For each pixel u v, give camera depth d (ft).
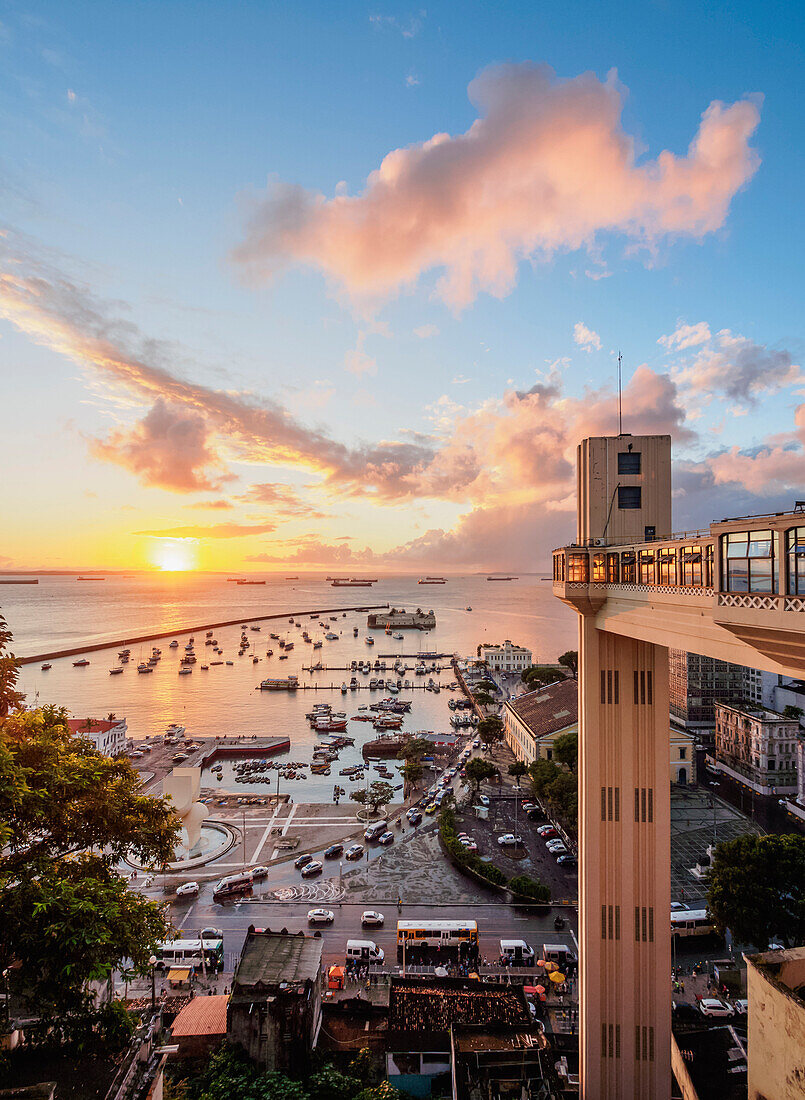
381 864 310.45
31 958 77.36
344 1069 160.25
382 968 220.64
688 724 530.27
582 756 158.10
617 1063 150.20
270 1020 157.07
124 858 108.58
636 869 152.15
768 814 362.53
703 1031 166.50
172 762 496.64
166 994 199.31
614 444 161.89
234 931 248.32
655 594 122.83
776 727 398.01
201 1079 148.56
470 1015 169.17
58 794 93.81
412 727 648.38
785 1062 71.72
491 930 247.09
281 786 454.81
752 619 81.71
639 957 151.02
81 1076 82.58
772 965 79.46
